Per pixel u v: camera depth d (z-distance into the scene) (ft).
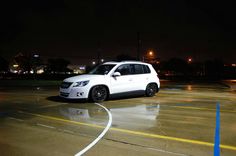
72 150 15.15
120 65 37.88
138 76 39.60
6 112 27.53
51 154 14.51
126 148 15.48
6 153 14.69
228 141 16.90
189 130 19.77
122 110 28.94
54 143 16.47
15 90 60.08
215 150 15.14
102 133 18.85
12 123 22.09
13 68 289.12
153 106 32.19
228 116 25.46
